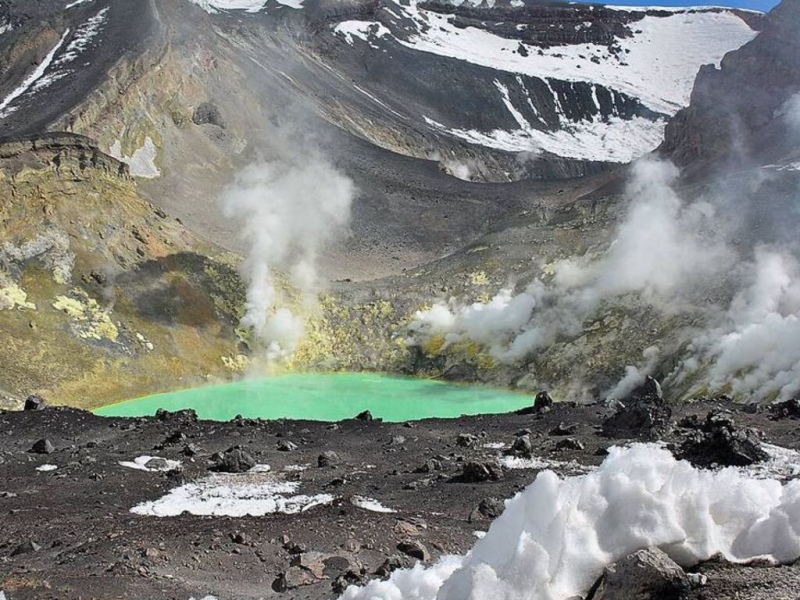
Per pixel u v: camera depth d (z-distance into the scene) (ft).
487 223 402.93
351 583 43.37
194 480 78.89
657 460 24.68
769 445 74.74
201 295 266.98
